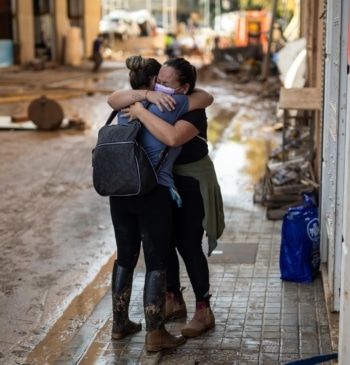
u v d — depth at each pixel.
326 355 3.71
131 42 46.41
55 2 33.84
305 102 8.67
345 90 4.62
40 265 6.65
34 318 5.47
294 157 9.47
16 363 4.72
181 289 5.16
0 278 6.30
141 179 4.21
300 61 11.80
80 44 36.59
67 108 18.44
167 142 4.30
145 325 5.00
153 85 4.52
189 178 4.55
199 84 25.39
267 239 7.05
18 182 9.94
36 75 28.66
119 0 61.19
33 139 13.48
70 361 4.61
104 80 26.94
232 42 44.38
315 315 5.07
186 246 4.70
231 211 8.16
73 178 10.20
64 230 7.74
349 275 3.33
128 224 4.56
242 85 24.97
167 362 4.46
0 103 19.28
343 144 4.68
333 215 4.84
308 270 5.70
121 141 4.24
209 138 13.45
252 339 4.73
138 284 5.86
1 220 8.09
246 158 11.41
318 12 8.85
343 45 4.65
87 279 6.33
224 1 67.00
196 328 4.77
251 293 5.56
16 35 31.80
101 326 5.14
